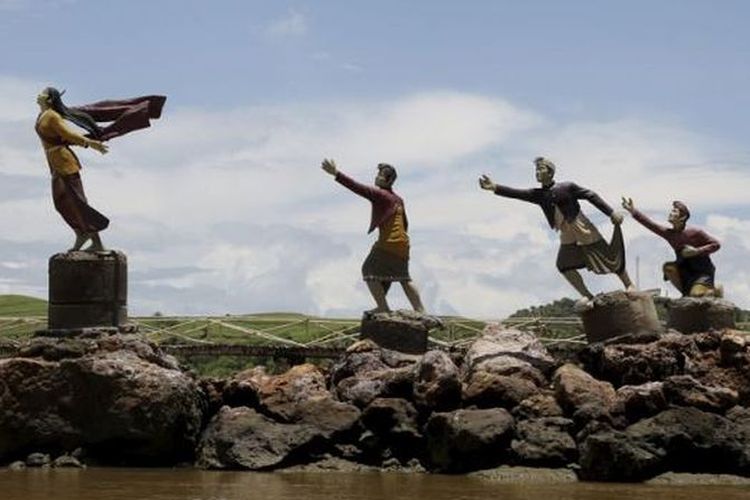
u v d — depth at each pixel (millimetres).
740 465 27000
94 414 29203
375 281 32469
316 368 31281
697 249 33625
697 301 32875
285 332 45188
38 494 22969
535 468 27219
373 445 28781
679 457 27141
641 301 31422
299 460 28734
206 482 25422
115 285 31422
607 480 26297
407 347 31750
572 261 32344
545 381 29969
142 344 30453
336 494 23141
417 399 28953
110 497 22484
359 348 31281
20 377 29469
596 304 31609
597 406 27672
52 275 31312
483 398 28812
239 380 30422
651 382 29000
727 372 29984
